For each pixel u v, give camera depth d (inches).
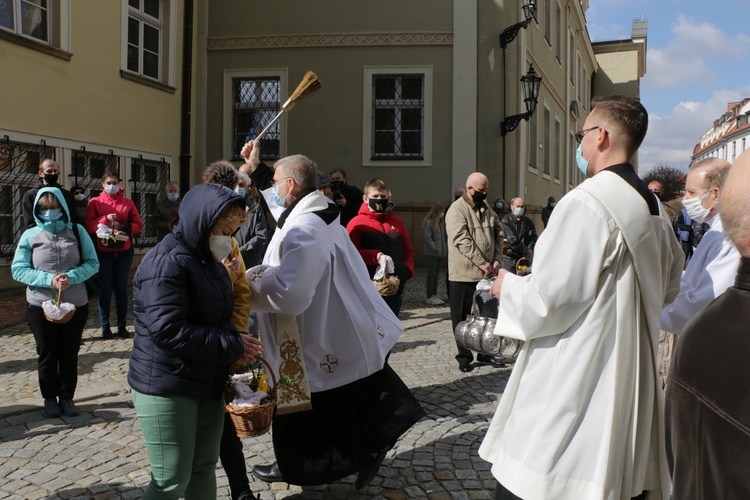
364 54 558.3
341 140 563.8
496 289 90.2
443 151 557.3
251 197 181.0
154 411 96.5
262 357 109.3
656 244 83.8
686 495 44.6
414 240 562.3
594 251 81.0
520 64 583.5
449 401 196.1
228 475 125.0
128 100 479.5
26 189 394.6
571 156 1013.2
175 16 531.2
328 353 127.6
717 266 113.1
